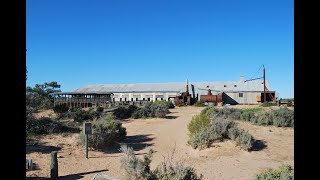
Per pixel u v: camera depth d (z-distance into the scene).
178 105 52.66
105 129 15.17
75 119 23.84
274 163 12.24
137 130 20.31
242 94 60.94
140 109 28.47
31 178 9.08
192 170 8.90
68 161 11.63
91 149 13.94
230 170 11.16
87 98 49.75
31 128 16.77
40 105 33.06
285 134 16.94
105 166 11.22
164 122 23.95
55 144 14.32
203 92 63.62
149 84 71.31
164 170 8.52
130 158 8.84
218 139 15.09
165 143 16.30
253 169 11.31
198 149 14.32
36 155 11.95
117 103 46.84
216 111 25.16
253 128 18.22
